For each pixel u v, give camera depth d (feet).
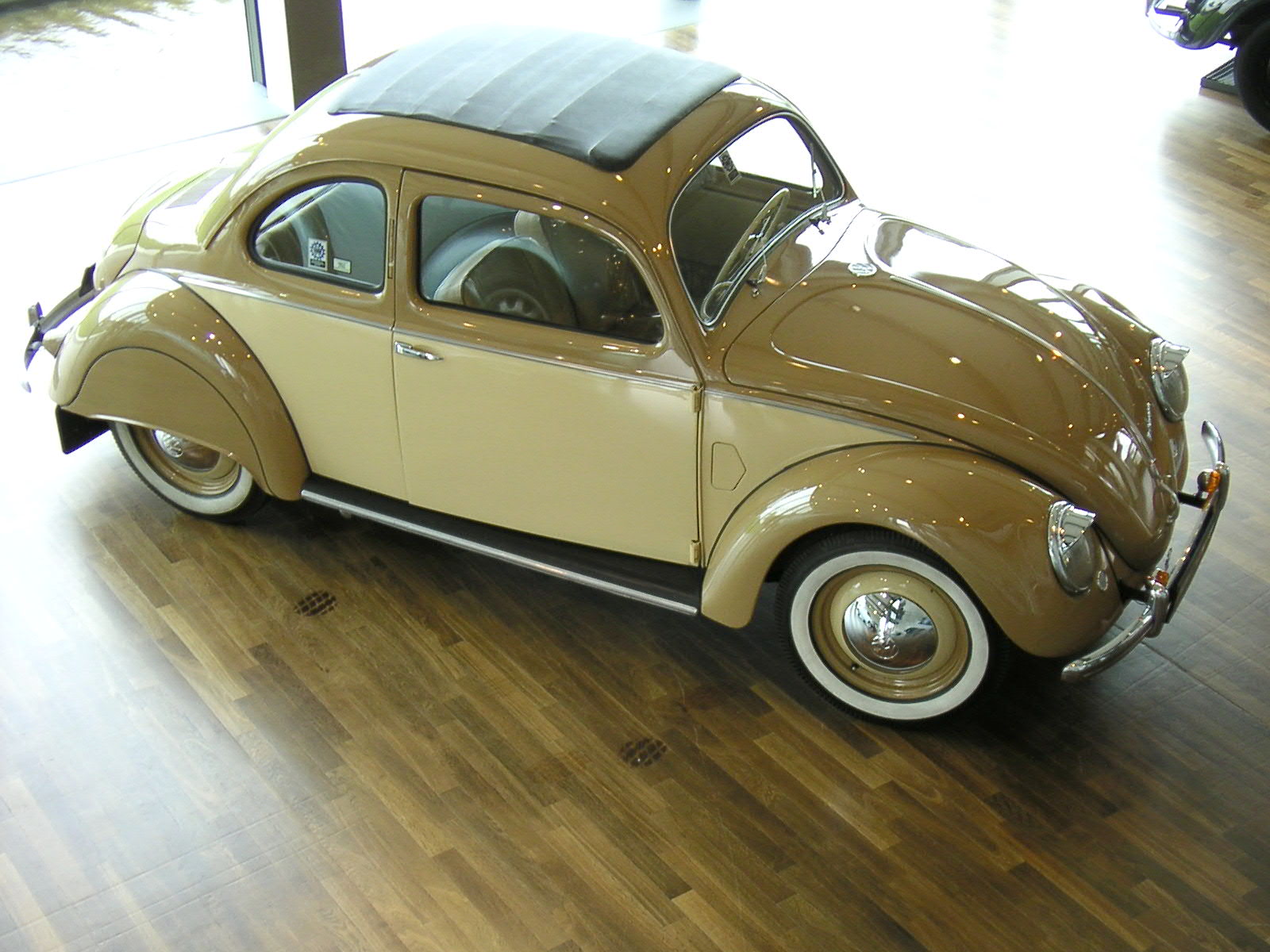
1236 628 12.64
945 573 10.43
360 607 12.84
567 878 10.27
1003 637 10.60
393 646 12.41
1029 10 26.66
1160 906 10.08
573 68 11.85
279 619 12.68
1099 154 21.40
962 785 11.07
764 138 11.89
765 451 10.83
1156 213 19.80
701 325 10.66
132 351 12.50
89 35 19.39
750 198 11.66
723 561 11.05
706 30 24.89
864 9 26.35
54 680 11.95
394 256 11.30
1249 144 21.89
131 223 13.39
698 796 10.97
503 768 11.20
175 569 13.24
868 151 21.18
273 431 12.53
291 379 12.35
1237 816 10.80
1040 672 12.09
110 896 10.11
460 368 11.35
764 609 12.94
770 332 10.90
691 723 11.66
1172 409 12.13
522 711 11.76
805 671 11.64
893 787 11.06
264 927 9.89
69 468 14.55
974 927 9.93
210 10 20.03
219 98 20.97
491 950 9.71
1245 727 11.59
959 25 25.90
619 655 12.35
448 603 12.91
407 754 11.30
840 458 10.59
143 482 13.87
